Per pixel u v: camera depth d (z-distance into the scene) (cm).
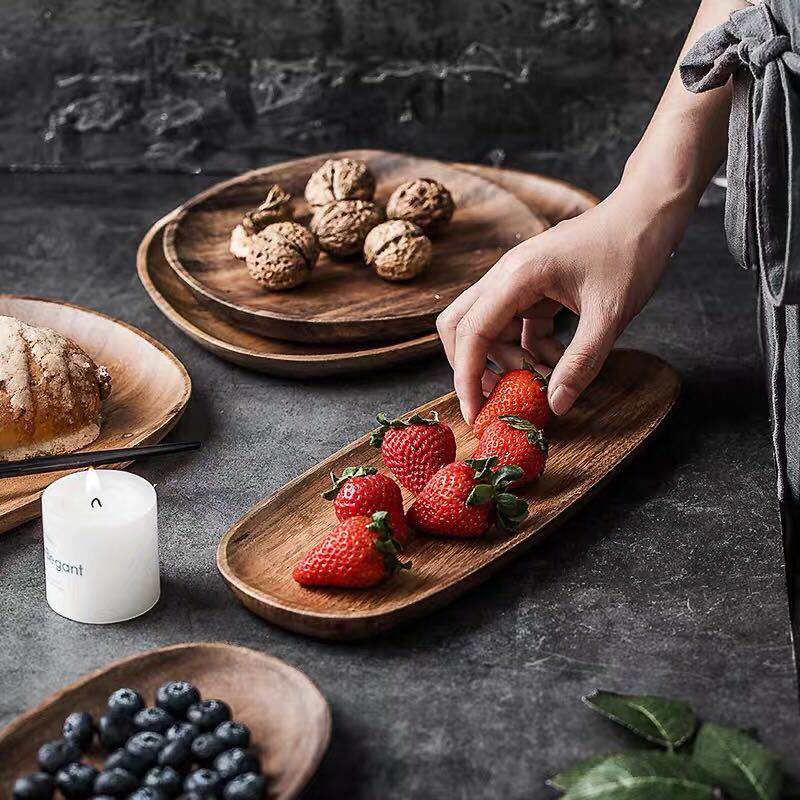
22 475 104
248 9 168
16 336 109
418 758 77
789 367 96
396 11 167
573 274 107
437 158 176
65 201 168
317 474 103
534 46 168
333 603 88
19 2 169
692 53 97
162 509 103
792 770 75
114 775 71
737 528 100
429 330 127
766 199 88
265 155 177
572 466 105
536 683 83
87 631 89
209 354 129
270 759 75
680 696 82
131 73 173
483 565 91
